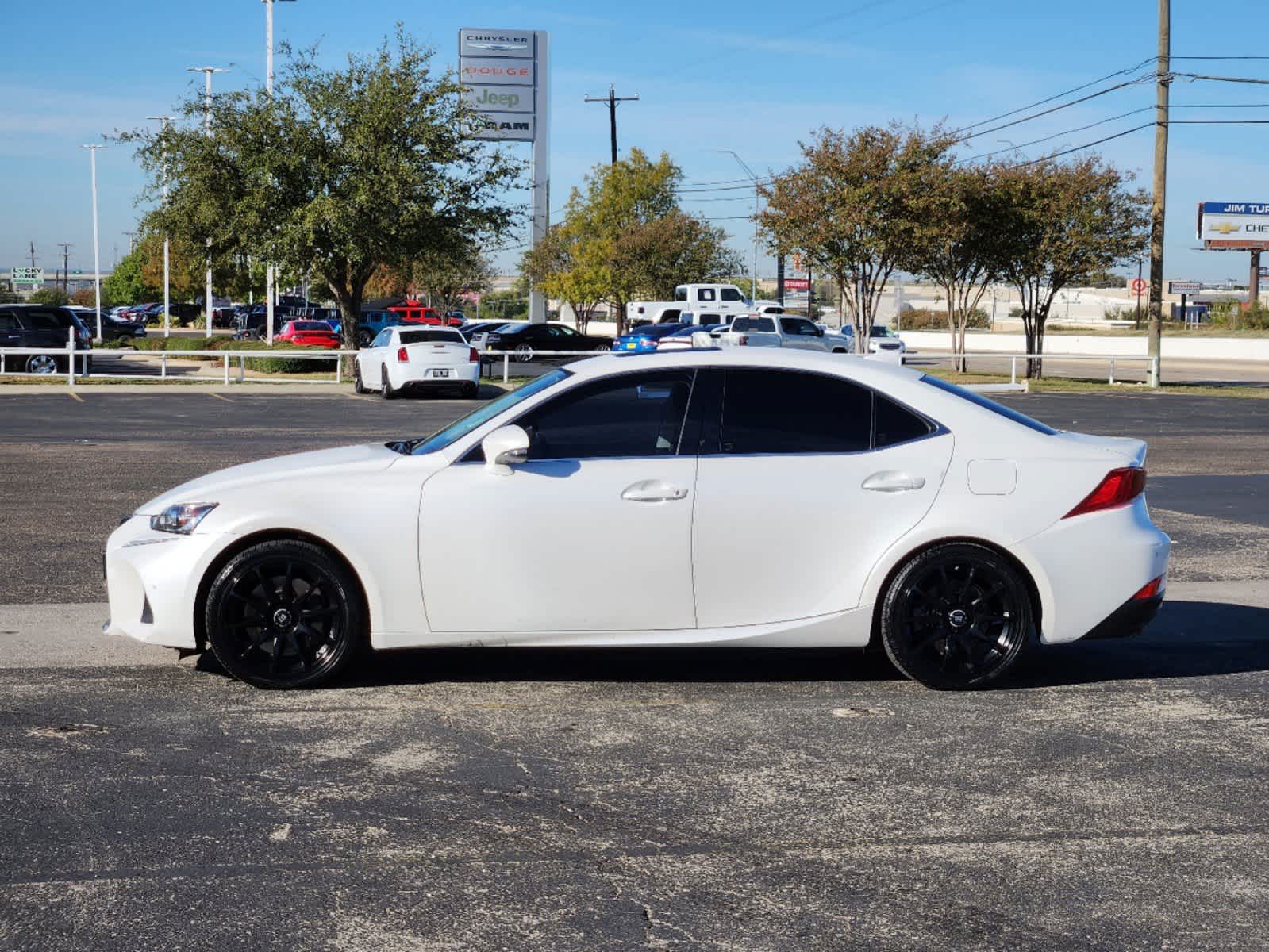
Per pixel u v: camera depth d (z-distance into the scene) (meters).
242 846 4.28
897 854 4.28
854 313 37.84
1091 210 35.69
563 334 46.38
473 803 4.71
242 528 5.93
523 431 5.93
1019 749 5.39
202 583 6.00
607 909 3.85
